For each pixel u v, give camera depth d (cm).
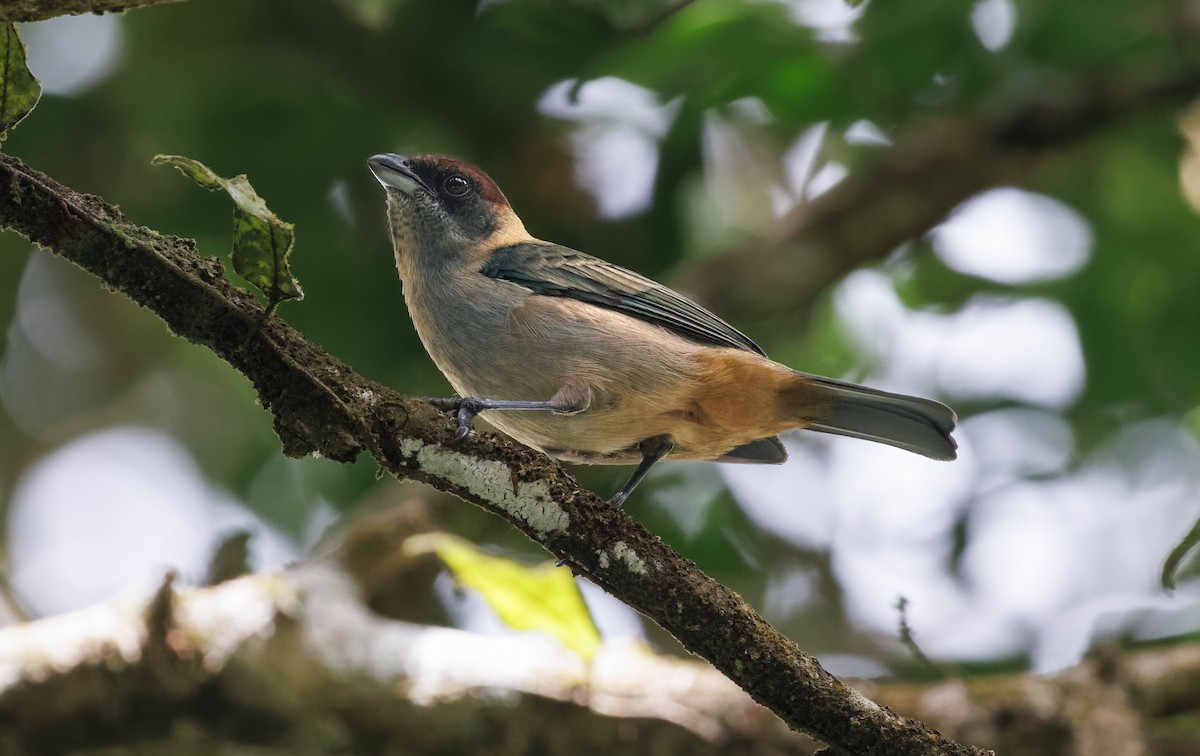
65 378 1458
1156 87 1305
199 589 937
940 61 1158
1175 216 1348
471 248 937
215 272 618
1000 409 1350
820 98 1187
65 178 1241
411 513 1022
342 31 1251
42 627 878
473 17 1232
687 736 898
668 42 1123
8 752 858
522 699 898
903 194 1342
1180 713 968
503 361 882
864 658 1306
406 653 918
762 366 864
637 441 901
